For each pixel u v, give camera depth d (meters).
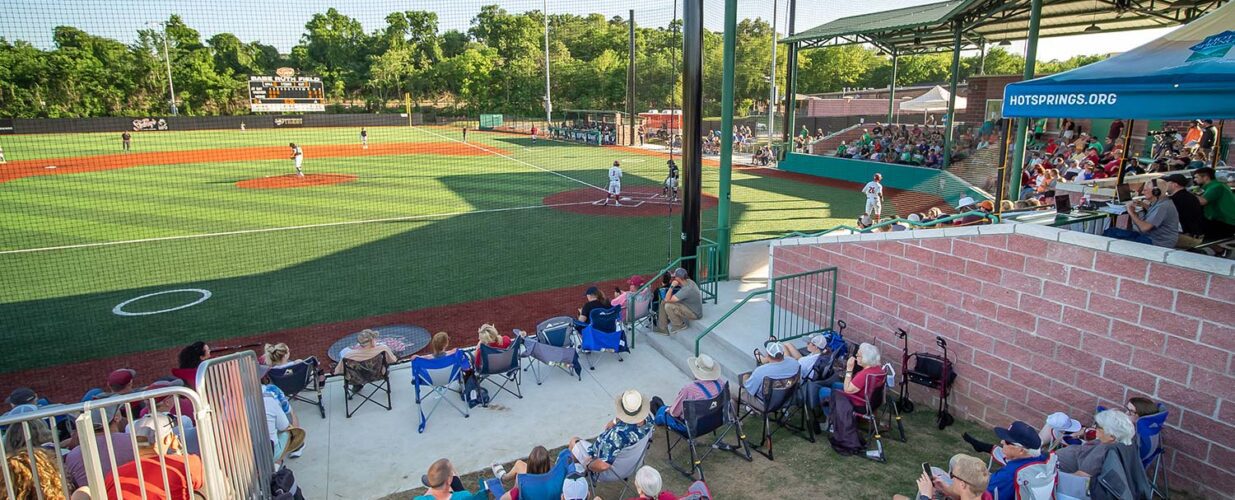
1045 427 6.00
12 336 10.79
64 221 19.89
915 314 7.96
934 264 7.61
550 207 22.38
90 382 9.21
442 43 78.50
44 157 39.56
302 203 23.02
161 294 12.79
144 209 21.86
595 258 15.50
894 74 32.78
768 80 52.00
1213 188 7.58
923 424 7.51
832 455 6.92
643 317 10.59
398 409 8.17
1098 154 19.48
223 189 26.42
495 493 5.88
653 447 7.20
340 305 12.17
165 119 56.88
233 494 4.93
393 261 15.19
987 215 9.53
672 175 24.80
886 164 28.11
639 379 8.96
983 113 29.84
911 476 6.51
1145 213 7.81
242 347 9.77
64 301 12.42
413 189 26.44
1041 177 16.89
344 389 8.25
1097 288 6.12
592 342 9.17
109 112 59.69
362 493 6.54
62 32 56.78
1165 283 5.65
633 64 46.59
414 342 10.33
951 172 25.16
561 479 5.41
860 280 8.70
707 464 6.82
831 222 20.11
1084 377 6.34
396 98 73.75
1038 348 6.69
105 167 34.47
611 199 23.94
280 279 13.76
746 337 9.27
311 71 71.56
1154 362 5.82
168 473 4.45
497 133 59.94
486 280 13.73
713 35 46.94
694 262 11.81
